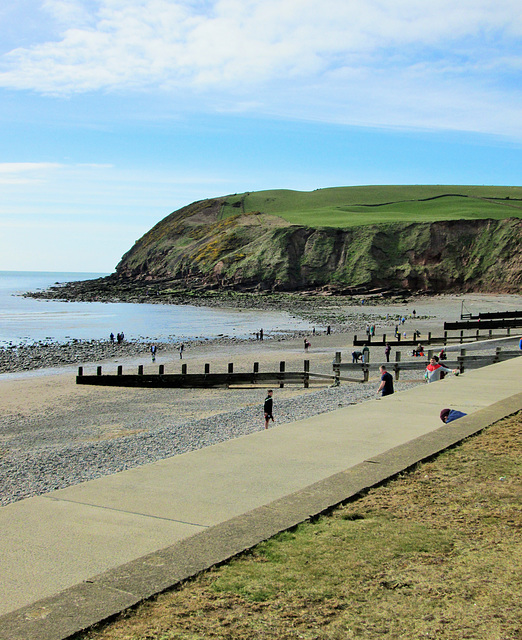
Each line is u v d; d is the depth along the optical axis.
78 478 14.83
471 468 7.89
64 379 37.91
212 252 168.88
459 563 5.13
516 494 6.84
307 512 6.29
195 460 8.78
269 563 5.17
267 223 178.75
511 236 132.88
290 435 10.37
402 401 13.81
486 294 127.25
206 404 27.95
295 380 31.02
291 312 100.62
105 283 191.12
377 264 140.50
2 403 30.39
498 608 4.39
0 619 4.26
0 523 6.27
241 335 66.94
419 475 7.66
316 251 148.12
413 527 5.94
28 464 16.34
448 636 4.07
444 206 192.50
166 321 86.75
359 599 4.59
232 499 7.04
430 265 137.62
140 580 4.84
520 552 5.30
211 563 5.14
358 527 5.96
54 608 4.40
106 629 4.18
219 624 4.25
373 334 60.19
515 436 9.55
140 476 8.00
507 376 18.16
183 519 6.40
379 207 199.38
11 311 108.38
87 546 5.67
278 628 4.21
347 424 11.28
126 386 34.06
